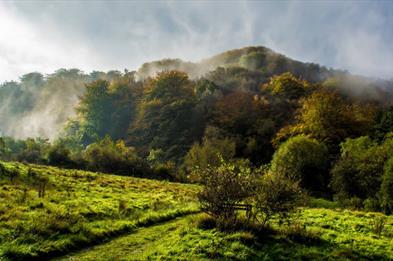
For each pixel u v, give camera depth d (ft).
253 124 326.24
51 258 44.70
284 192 52.80
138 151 320.50
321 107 236.43
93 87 420.77
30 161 188.96
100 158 193.06
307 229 59.26
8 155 199.52
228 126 328.08
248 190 53.98
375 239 57.26
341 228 64.08
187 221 62.08
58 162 188.24
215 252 44.37
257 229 52.95
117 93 431.02
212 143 234.79
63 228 53.52
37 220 54.65
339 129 230.27
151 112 368.27
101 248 50.01
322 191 161.38
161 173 194.39
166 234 58.39
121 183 128.06
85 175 132.77
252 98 388.78
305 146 165.78
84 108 420.36
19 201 69.31
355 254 48.75
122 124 393.91
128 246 51.26
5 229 49.03
